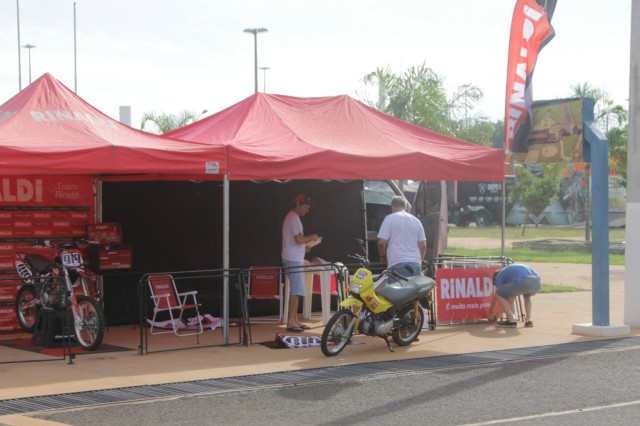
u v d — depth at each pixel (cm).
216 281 1509
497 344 1222
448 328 1380
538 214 4981
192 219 1500
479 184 5153
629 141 1395
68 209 1417
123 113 2484
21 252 1322
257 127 1341
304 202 1336
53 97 1226
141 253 1463
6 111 1227
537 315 1552
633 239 1387
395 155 1293
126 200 1462
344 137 1366
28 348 1198
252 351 1169
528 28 1386
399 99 3156
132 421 777
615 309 1659
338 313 1123
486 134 3347
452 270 1409
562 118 1351
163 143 1189
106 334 1341
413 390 906
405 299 1156
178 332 1364
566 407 822
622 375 986
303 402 852
